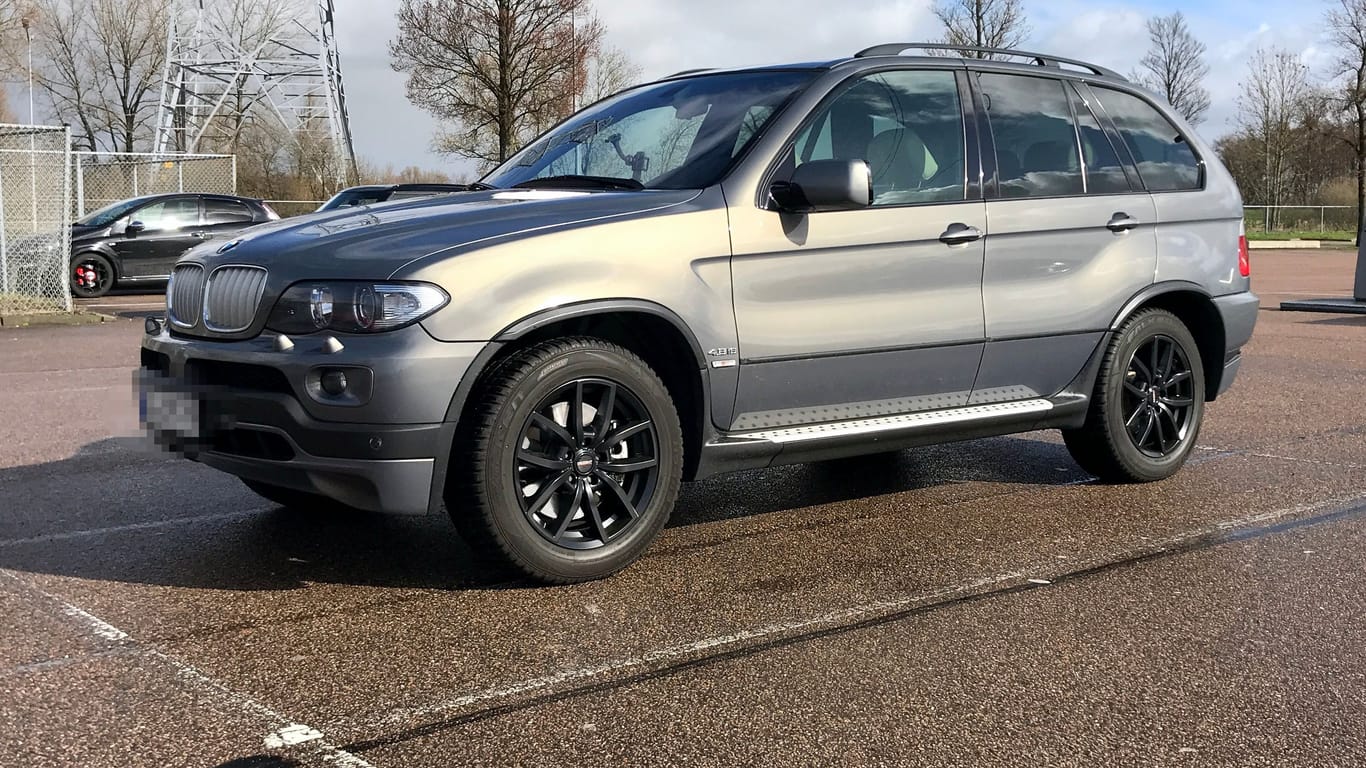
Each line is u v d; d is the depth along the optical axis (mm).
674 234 3887
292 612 3590
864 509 4957
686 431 4113
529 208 3877
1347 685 3057
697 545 4387
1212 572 4031
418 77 29562
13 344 11430
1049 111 5059
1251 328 5707
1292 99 49781
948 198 4570
